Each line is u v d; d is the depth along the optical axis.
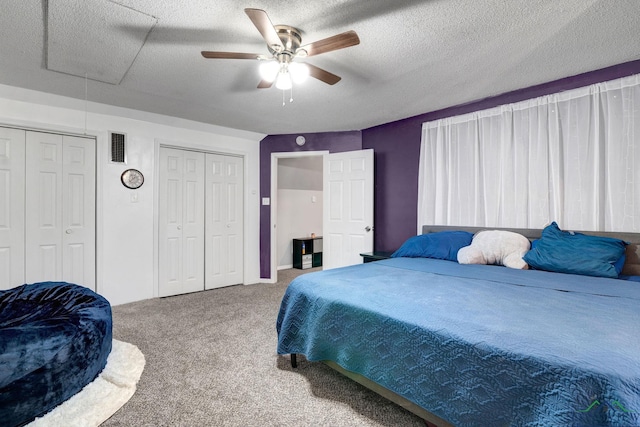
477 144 3.07
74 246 3.23
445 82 2.64
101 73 2.49
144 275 3.64
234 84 2.71
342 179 4.23
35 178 3.03
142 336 2.54
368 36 1.94
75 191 3.24
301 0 1.60
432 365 1.18
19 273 2.96
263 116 3.68
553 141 2.59
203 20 1.78
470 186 3.12
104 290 3.36
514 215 2.81
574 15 1.73
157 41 2.00
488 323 1.17
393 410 1.59
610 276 1.93
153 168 3.71
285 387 1.81
